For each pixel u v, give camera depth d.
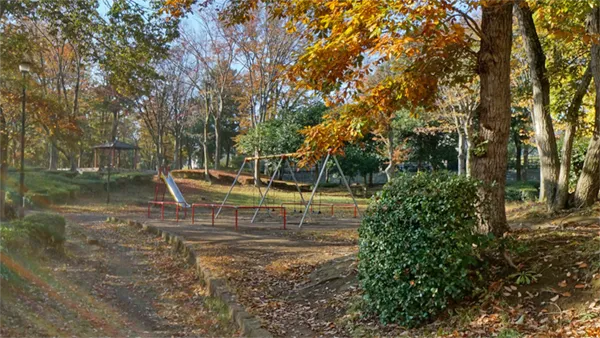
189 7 8.38
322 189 35.25
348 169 36.94
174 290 8.05
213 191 29.92
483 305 4.41
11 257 7.05
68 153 34.91
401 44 4.81
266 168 39.84
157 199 25.00
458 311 4.47
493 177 5.74
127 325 6.08
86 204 21.62
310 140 6.36
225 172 35.72
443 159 37.25
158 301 7.43
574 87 11.46
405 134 33.47
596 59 9.36
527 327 3.89
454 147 36.72
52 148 32.75
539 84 10.83
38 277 7.28
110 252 11.22
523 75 17.89
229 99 43.56
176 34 12.87
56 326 5.47
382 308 4.90
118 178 28.05
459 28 5.18
